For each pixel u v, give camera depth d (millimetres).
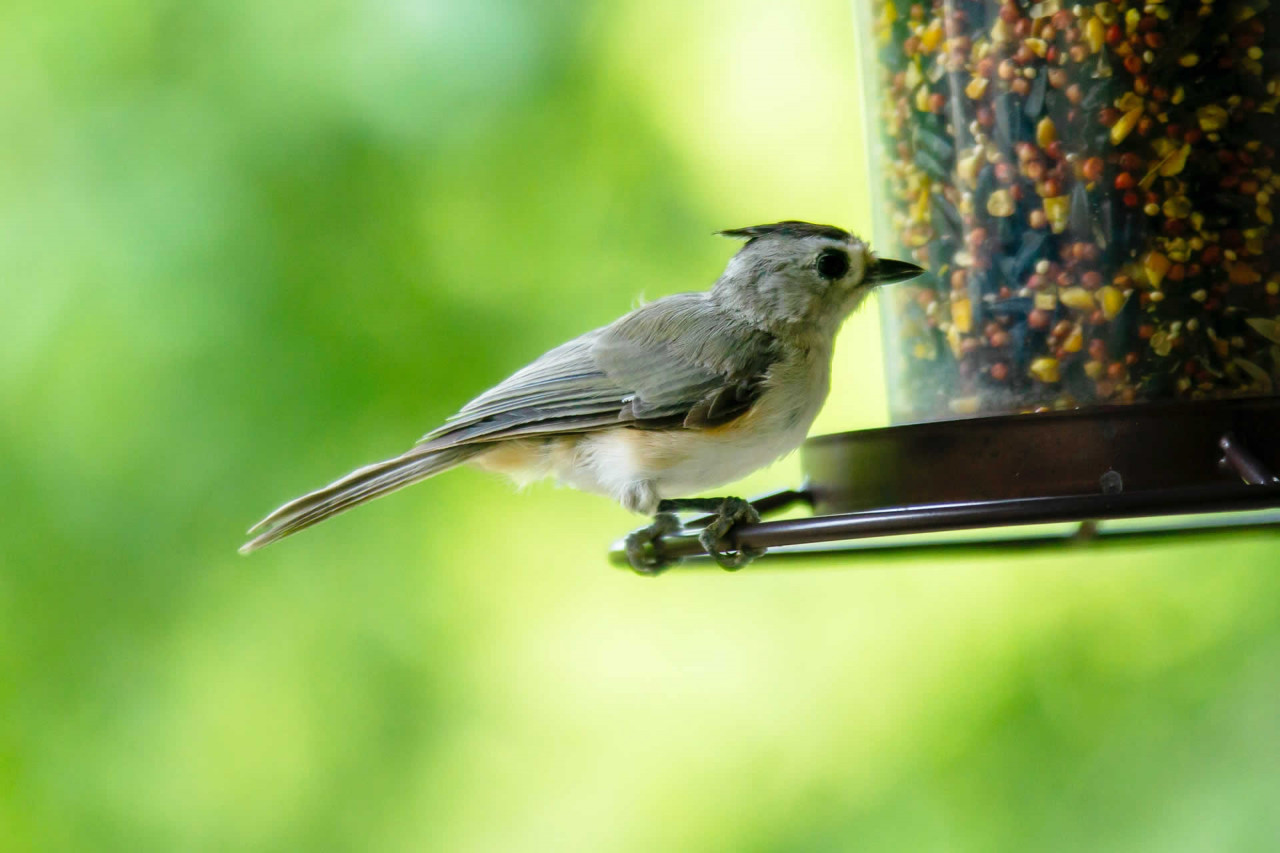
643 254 13086
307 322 12156
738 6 13641
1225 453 8031
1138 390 8734
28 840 11883
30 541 11992
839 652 12766
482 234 12883
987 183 9055
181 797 12164
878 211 9914
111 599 12062
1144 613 12133
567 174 12977
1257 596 11969
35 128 12453
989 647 12328
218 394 12023
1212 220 8617
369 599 12703
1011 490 8273
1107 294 8773
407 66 12625
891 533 7348
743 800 12461
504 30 12812
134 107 12477
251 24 12648
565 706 12828
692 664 12930
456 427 10078
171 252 12141
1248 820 11156
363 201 12422
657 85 13500
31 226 12258
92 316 12070
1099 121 8727
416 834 12289
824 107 13680
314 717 12375
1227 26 8562
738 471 10148
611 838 12430
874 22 9633
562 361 10219
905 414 9734
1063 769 11680
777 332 10078
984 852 11516
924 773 11953
